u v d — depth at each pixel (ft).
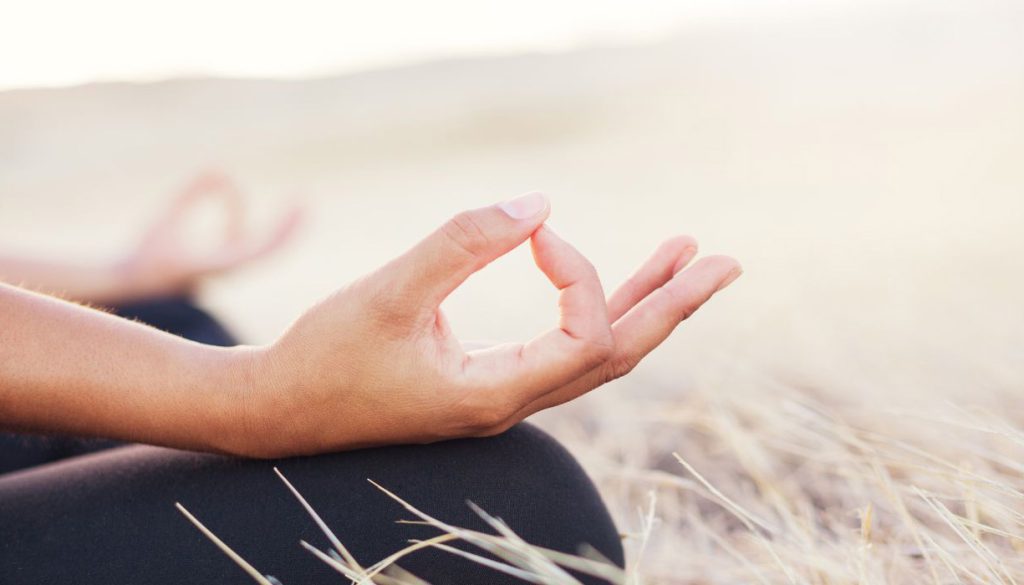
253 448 2.39
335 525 2.38
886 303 5.31
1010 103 14.58
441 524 2.34
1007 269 5.71
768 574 2.73
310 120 57.16
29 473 2.56
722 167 16.01
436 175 24.54
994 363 3.85
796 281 6.44
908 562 2.68
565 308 2.34
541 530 2.43
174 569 2.36
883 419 3.39
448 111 54.49
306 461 2.43
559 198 15.56
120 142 50.39
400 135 43.75
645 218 11.60
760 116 23.03
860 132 16.37
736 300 6.18
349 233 14.34
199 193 4.62
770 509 3.04
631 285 2.52
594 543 2.47
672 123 28.63
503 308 7.28
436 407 2.34
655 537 3.03
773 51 40.01
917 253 6.66
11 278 4.09
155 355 2.32
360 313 2.26
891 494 2.64
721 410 3.52
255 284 10.31
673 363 4.99
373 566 2.33
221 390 2.31
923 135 13.92
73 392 2.29
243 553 2.37
